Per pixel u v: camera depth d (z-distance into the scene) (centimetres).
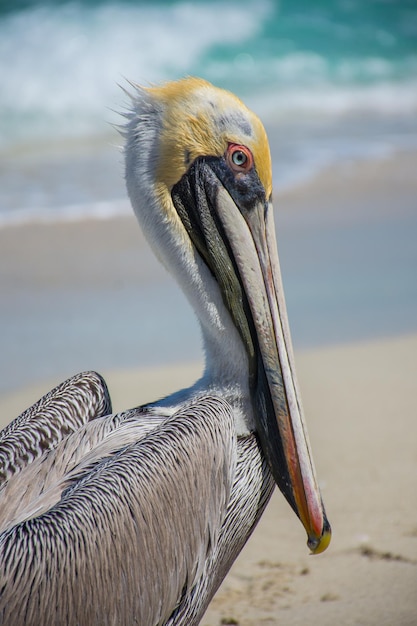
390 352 1463
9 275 1769
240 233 720
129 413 729
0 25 3553
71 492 626
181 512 636
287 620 847
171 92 734
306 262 1834
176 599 648
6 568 581
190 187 728
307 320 1573
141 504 620
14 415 1258
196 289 730
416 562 933
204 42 3619
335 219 2094
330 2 4131
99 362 1425
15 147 2605
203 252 734
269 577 928
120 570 609
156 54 3503
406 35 3881
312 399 1309
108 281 1762
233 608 874
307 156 2555
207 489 650
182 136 723
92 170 2397
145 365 1417
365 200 2225
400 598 873
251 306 712
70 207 2120
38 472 688
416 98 3238
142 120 735
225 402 695
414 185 2330
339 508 1035
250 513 718
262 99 3203
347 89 3331
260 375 709
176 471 637
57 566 588
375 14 4050
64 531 596
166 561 631
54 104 2998
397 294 1672
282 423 695
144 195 734
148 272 1816
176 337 1524
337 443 1184
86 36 3497
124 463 630
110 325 1570
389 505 1038
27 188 2244
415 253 1877
